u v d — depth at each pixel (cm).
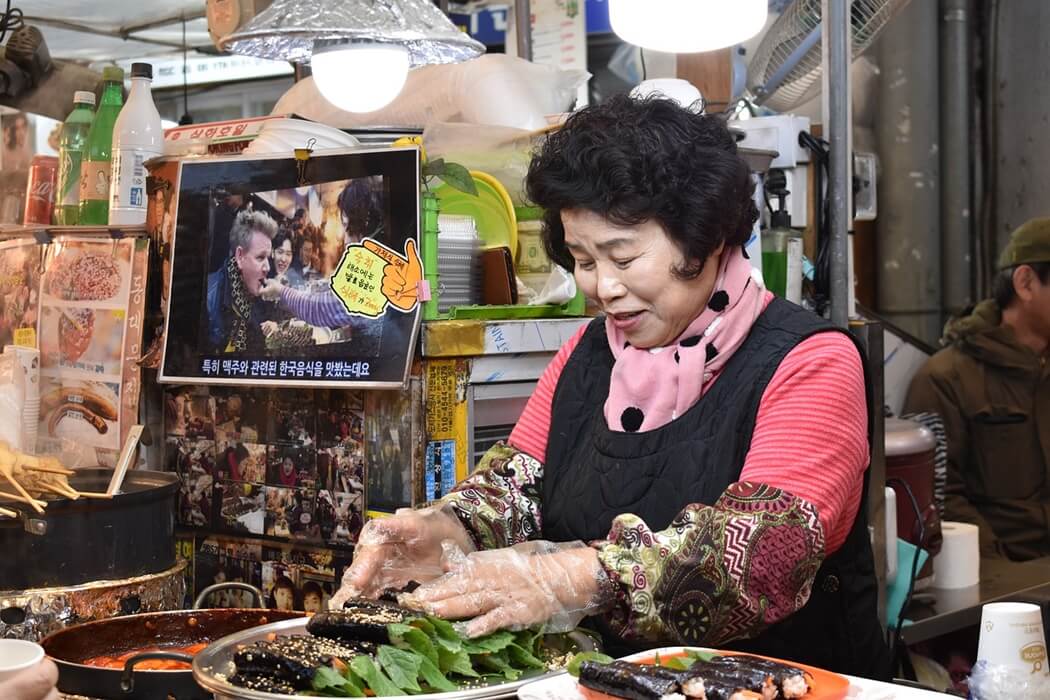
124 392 232
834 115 245
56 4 375
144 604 190
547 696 120
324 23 207
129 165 244
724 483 153
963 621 265
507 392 216
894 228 415
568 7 375
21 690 127
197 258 223
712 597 138
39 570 183
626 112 153
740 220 154
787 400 151
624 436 162
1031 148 407
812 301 254
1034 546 367
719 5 204
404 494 205
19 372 218
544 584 137
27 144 344
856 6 278
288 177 214
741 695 116
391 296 203
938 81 413
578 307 226
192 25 394
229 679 132
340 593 154
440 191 226
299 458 218
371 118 264
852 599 161
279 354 212
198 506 231
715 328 157
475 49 219
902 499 264
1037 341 369
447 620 137
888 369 386
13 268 253
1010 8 408
